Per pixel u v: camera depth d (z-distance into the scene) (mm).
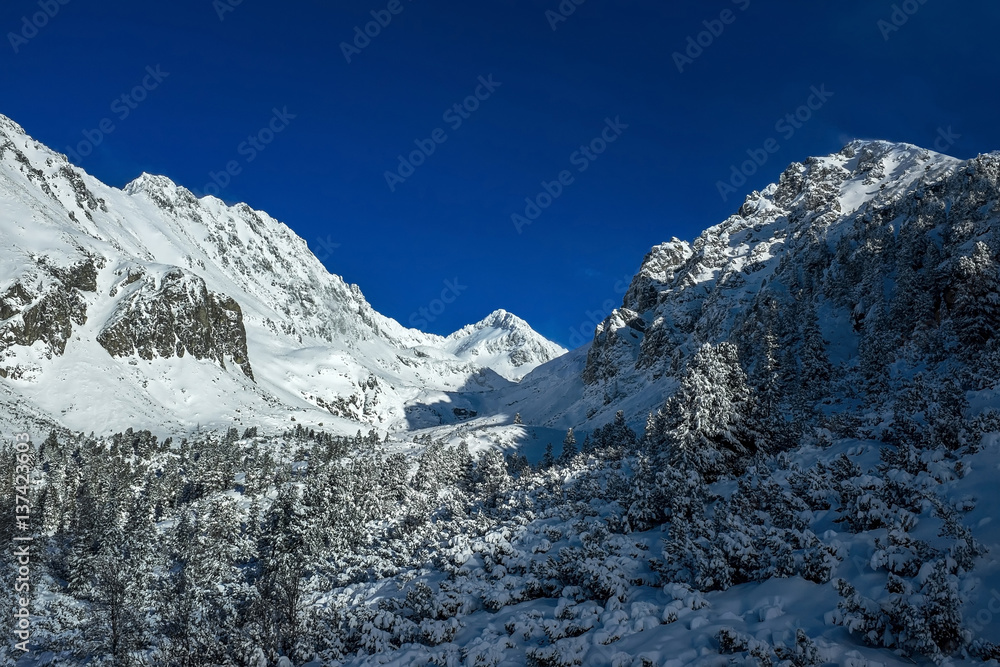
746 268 147250
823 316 85562
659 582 23766
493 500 49094
